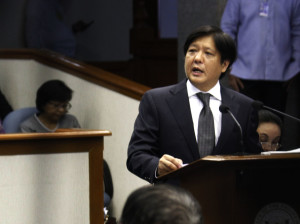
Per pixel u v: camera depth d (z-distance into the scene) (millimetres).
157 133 9422
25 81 18031
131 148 9414
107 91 15906
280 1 16016
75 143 10594
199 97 9539
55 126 15797
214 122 9492
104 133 10672
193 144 9250
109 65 25422
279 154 7371
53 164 10508
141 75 25172
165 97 9539
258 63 15953
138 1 27203
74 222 10625
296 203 7426
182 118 9352
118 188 15609
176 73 24531
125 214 4105
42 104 15555
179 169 7621
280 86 16344
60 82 15711
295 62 16297
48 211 10484
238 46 16141
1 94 17703
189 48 9586
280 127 12031
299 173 7434
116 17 28062
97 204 10734
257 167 7297
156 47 24859
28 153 10359
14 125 16078
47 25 22812
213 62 9422
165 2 28875
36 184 10422
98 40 27828
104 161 15438
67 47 23297
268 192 7348
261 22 15906
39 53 17750
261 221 7355
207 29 9500
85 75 16406
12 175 10289
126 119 15438
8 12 23141
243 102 9695
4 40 23172
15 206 10312
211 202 7535
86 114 16469
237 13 16031
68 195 10586
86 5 27500
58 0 23344
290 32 16281
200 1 17938
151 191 4141
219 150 9305
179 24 18469
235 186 7277
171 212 3932
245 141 9594
